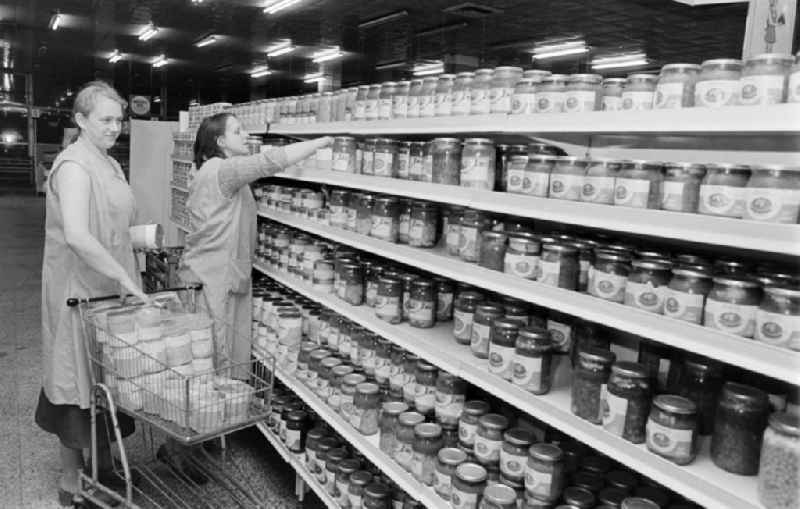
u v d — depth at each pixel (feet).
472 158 6.52
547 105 5.64
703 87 4.49
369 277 8.87
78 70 75.10
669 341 4.50
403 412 7.59
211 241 9.97
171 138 20.94
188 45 60.03
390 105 8.00
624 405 4.86
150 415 7.44
